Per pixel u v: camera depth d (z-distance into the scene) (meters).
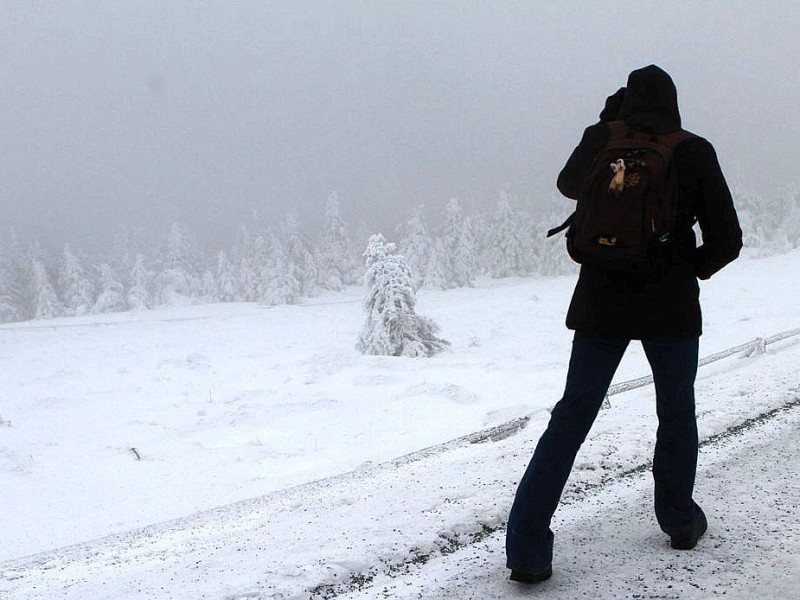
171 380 24.75
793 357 6.63
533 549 2.16
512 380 18.62
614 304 2.07
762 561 2.28
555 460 2.15
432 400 16.50
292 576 2.33
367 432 14.21
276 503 4.13
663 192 1.97
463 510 2.87
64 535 9.36
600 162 2.07
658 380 2.25
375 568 2.43
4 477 12.71
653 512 2.84
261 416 16.69
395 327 25.59
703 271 2.10
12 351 38.47
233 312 57.50
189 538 3.51
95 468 13.18
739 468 3.35
